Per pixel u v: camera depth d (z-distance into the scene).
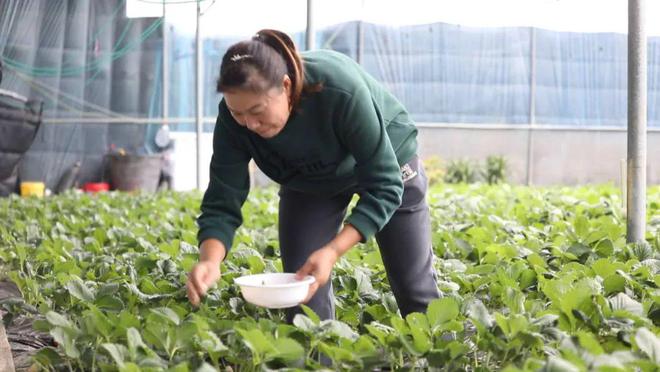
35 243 6.93
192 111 17.19
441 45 17.11
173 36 16.88
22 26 13.54
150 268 5.14
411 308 3.73
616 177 16.91
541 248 5.95
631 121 5.65
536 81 17.17
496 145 17.62
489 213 8.91
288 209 3.61
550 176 17.16
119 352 3.01
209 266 3.22
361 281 4.54
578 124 17.11
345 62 3.18
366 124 3.09
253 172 17.22
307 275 3.09
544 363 2.64
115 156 15.91
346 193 3.60
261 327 3.32
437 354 3.09
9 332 4.67
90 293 4.16
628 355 2.85
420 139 17.64
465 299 3.92
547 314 3.41
